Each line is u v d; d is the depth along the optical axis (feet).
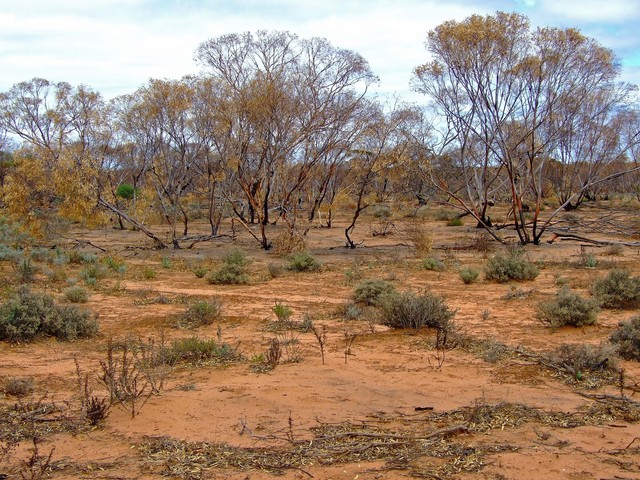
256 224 123.95
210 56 90.84
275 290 49.62
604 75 83.66
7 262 64.80
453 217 134.62
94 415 17.84
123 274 58.34
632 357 25.45
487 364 25.02
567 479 13.92
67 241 91.97
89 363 25.80
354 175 113.60
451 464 14.83
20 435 17.07
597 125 132.05
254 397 20.30
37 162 72.38
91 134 85.30
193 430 17.35
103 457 15.52
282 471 14.62
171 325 34.24
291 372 23.76
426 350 27.50
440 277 56.18
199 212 144.56
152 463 15.10
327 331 32.40
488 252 77.87
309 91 81.61
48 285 50.08
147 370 22.59
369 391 21.07
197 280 56.03
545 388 21.53
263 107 80.12
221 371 24.09
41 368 24.93
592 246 82.99
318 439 16.48
